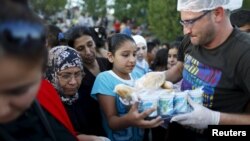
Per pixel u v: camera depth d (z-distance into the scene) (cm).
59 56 185
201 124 161
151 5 1184
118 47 203
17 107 54
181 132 177
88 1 1955
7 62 48
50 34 270
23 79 51
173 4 1116
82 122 200
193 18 162
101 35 343
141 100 167
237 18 316
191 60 185
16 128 90
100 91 197
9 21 49
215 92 169
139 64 288
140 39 358
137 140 206
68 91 189
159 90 172
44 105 110
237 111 169
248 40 162
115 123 179
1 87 50
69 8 1931
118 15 1480
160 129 212
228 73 163
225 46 165
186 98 169
